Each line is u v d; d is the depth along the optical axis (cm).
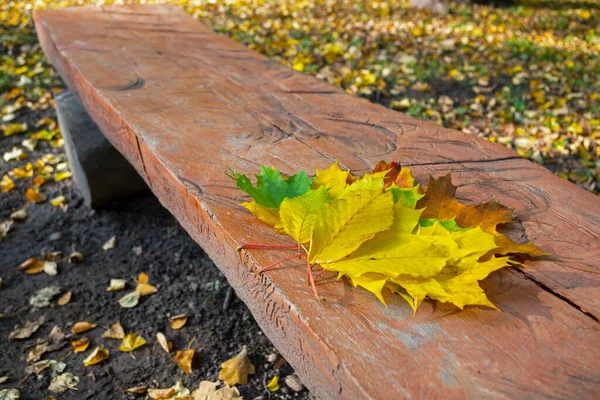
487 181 81
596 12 369
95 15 166
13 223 152
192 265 136
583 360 55
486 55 265
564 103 212
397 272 60
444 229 66
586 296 61
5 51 258
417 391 52
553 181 81
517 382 53
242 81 117
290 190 73
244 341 115
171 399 102
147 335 117
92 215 155
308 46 263
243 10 325
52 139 195
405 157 87
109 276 133
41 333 118
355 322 59
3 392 104
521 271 65
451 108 207
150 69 123
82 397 104
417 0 353
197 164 86
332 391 58
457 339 57
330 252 62
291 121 99
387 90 223
